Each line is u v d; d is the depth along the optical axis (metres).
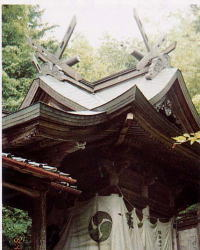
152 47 10.99
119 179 9.24
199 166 10.49
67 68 10.82
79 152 8.66
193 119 10.38
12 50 16.12
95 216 8.85
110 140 8.38
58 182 6.85
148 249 9.57
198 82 18.31
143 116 7.95
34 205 6.79
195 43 19.14
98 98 10.75
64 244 9.05
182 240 10.94
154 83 10.05
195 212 11.16
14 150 7.17
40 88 10.09
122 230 8.69
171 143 9.00
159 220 10.59
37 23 17.69
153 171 10.05
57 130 6.75
